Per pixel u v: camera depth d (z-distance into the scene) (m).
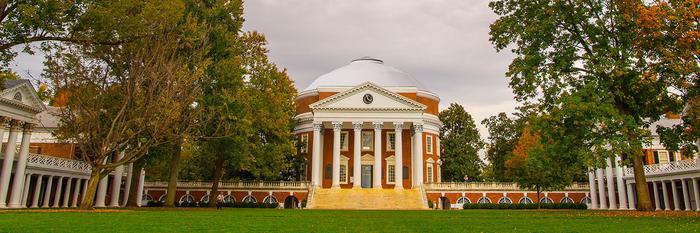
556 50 27.50
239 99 36.81
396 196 56.12
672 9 21.31
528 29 26.38
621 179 51.66
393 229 15.98
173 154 39.22
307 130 67.50
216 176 48.88
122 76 29.38
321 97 69.31
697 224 17.02
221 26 35.75
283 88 54.88
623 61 24.42
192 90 31.45
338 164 61.22
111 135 29.09
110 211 26.70
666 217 21.53
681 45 20.95
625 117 23.80
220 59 36.62
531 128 26.02
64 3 22.92
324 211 37.19
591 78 25.38
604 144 23.30
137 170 40.47
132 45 28.77
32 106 37.62
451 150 72.81
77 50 28.45
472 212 33.25
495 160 72.44
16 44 23.56
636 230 14.79
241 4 38.12
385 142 67.69
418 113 62.66
